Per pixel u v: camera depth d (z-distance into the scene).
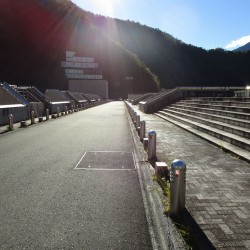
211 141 10.19
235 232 3.71
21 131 14.87
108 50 109.88
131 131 14.88
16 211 4.59
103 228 4.03
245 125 10.34
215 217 4.13
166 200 4.88
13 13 80.44
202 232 3.71
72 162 7.95
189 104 21.05
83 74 91.50
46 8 92.38
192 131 12.75
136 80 112.50
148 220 4.29
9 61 75.31
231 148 8.76
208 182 5.74
